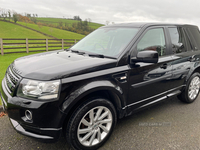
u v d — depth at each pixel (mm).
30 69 1951
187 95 3541
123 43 2469
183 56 3121
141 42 2492
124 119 3002
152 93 2711
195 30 3664
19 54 11172
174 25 3170
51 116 1750
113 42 2631
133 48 2361
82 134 2195
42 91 1699
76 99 1805
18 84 1827
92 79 1938
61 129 1824
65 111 1770
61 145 2279
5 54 10781
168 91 3021
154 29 2754
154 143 2369
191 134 2605
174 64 2936
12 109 1830
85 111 1937
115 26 3096
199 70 3656
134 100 2479
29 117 1805
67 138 1934
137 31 2570
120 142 2367
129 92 2352
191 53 3332
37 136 1826
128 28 2764
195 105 3668
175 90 3197
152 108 3488
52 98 1715
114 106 2330
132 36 2510
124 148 2250
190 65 3312
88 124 2035
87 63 2045
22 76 1841
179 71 3088
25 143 2287
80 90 1832
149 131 2650
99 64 2045
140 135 2541
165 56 2822
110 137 2473
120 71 2172
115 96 2232
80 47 3066
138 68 2361
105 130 2234
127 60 2279
